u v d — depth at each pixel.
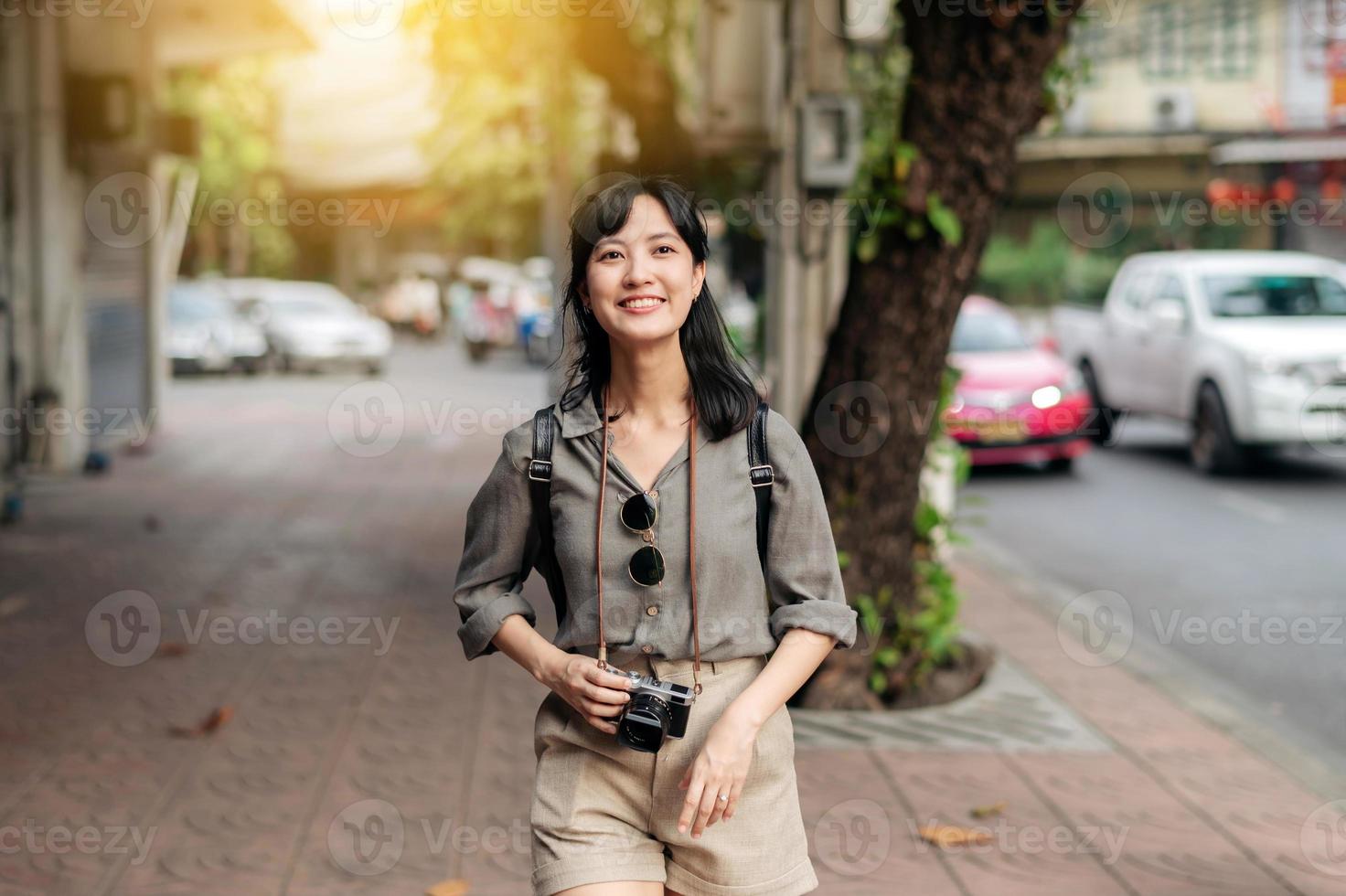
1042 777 5.24
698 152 9.62
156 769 5.11
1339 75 24.95
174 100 27.83
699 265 2.47
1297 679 6.96
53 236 12.15
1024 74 5.74
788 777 2.52
